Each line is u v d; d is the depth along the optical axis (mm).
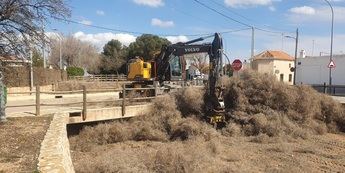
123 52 83062
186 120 20219
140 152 14812
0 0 12438
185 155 13211
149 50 76875
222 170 12836
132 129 19359
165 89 24078
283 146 17312
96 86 44000
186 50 23172
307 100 22547
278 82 23094
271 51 70875
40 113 17047
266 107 22234
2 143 10375
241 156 15430
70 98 28031
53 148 9422
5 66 13367
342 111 23781
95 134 18281
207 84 21922
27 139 10977
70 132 18656
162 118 20438
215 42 20828
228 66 25469
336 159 15508
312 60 51594
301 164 14438
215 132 19781
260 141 18859
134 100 22031
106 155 14297
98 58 83750
